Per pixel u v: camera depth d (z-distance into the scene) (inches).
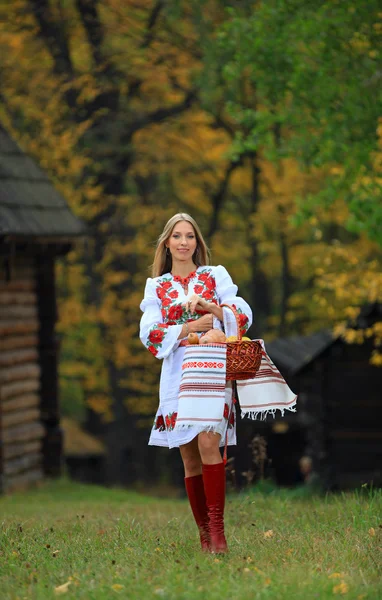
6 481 938.7
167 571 301.4
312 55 812.0
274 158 867.4
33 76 1501.0
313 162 818.8
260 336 1923.0
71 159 1475.1
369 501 480.1
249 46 847.7
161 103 1606.8
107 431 1743.4
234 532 420.5
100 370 1770.4
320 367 1028.5
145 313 345.7
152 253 1635.1
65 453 1537.9
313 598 266.7
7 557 347.9
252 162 1710.1
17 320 976.9
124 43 1526.8
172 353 338.3
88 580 297.3
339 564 315.6
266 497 588.1
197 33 1413.6
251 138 876.0
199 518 350.3
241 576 296.2
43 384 1029.8
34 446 1010.7
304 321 1923.0
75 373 1748.3
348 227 815.7
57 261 1670.8
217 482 331.9
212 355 326.0
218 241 1860.2
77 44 1529.3
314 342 1278.3
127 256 1660.9
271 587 279.7
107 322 1599.4
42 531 438.0
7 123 1498.5
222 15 1418.6
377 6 764.0
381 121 802.2
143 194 1740.9
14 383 970.1
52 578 303.3
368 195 809.5
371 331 948.6
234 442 346.9
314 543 361.4
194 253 359.9
